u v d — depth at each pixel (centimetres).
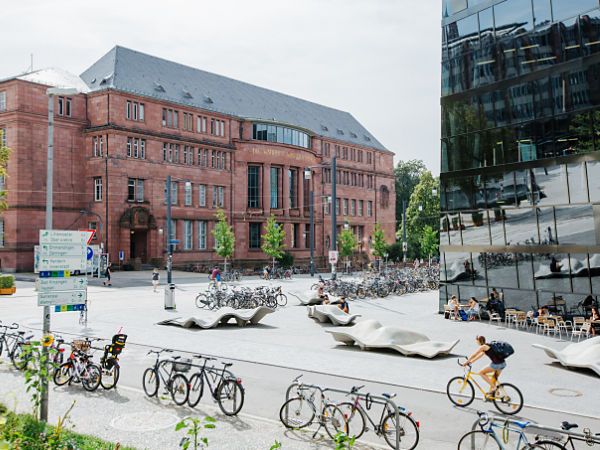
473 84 2425
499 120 2322
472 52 2430
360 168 7794
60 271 892
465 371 1299
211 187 5659
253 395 1083
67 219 4841
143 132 5019
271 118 6512
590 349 1375
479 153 2398
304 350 1562
